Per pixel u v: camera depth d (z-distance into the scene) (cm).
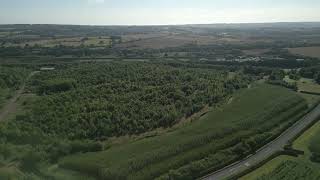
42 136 15225
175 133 16750
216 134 16625
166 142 15612
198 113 19800
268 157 15188
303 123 19525
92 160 13850
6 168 13150
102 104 19162
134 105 19275
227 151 15462
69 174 13188
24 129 15812
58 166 13688
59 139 15062
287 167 14325
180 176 13325
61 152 14350
